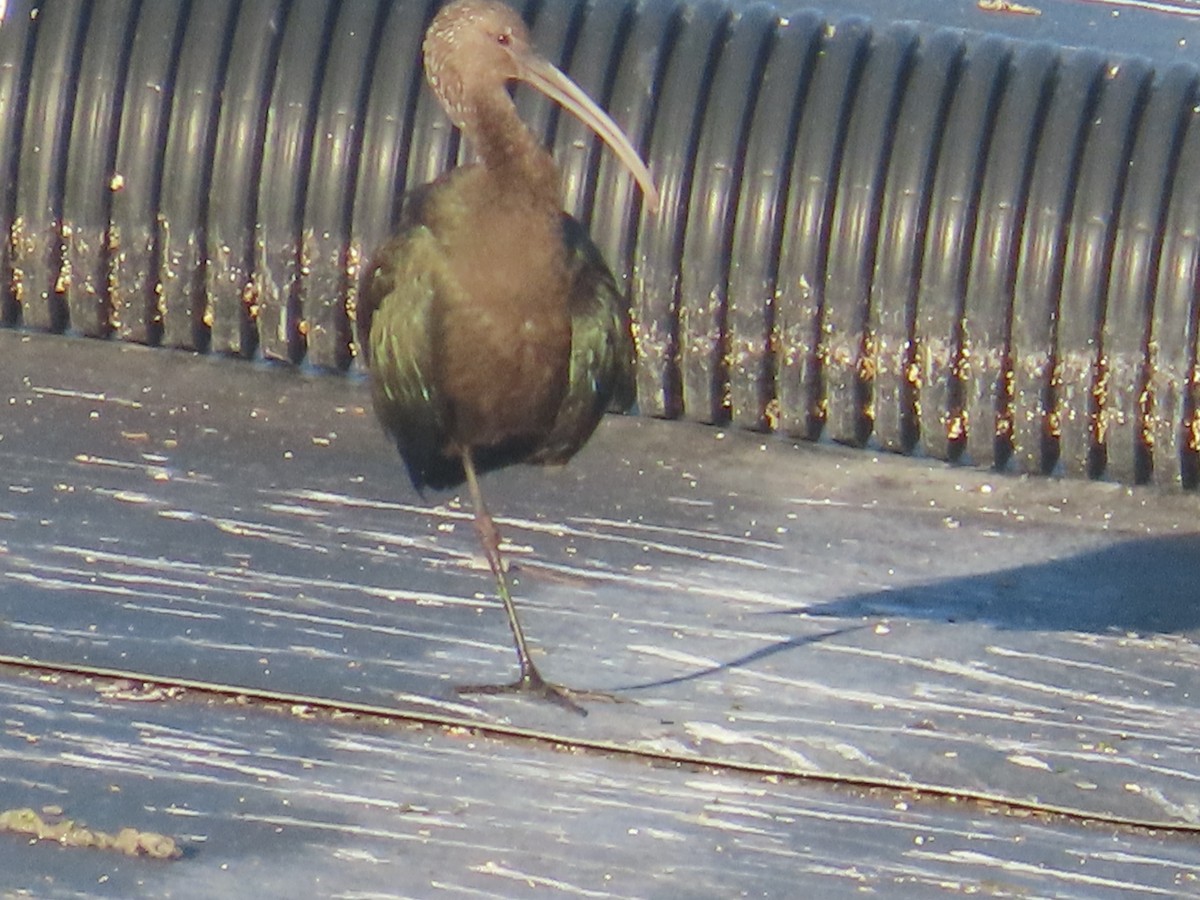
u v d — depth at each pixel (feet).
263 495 34.30
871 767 28.58
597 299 30.19
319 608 31.45
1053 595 33.22
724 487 35.78
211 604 31.30
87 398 36.76
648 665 30.63
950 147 36.83
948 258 36.63
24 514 33.17
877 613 32.30
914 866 26.84
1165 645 31.94
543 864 26.37
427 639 30.91
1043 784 28.48
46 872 25.59
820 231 36.88
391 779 27.73
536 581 32.55
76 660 29.68
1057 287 36.47
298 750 28.19
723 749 28.73
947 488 36.42
